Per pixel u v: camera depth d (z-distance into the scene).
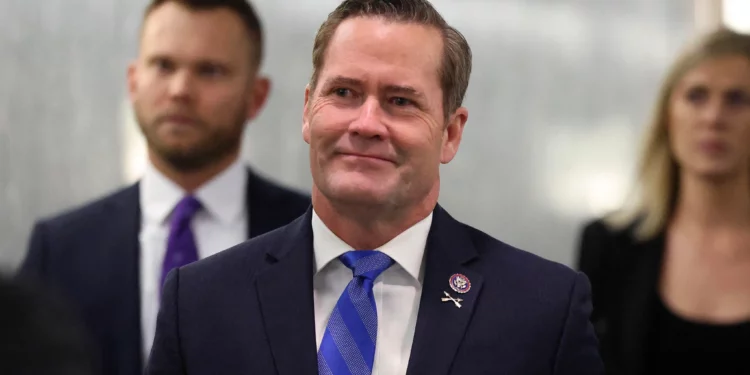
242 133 7.62
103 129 9.45
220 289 4.91
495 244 5.21
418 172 4.70
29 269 7.15
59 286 7.05
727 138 7.46
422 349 4.62
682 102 7.69
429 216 5.06
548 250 10.20
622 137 10.34
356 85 4.66
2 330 2.14
